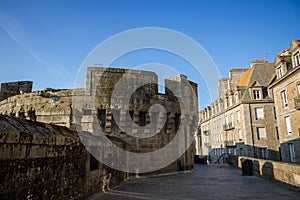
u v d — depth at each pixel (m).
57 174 5.58
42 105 15.31
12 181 3.96
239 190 10.43
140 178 15.29
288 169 10.41
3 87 18.22
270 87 27.47
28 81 18.53
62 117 14.87
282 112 25.34
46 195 5.02
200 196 9.20
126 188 11.17
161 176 16.28
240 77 41.03
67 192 6.15
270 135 32.97
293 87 23.12
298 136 22.42
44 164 4.99
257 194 9.47
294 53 22.55
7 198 3.82
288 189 10.38
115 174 12.20
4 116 4.69
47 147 5.14
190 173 18.12
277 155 32.41
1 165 3.73
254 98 34.34
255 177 15.09
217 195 9.38
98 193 9.48
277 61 25.88
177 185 12.13
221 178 14.92
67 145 6.22
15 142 4.07
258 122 33.41
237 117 36.16
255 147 32.72
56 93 15.45
